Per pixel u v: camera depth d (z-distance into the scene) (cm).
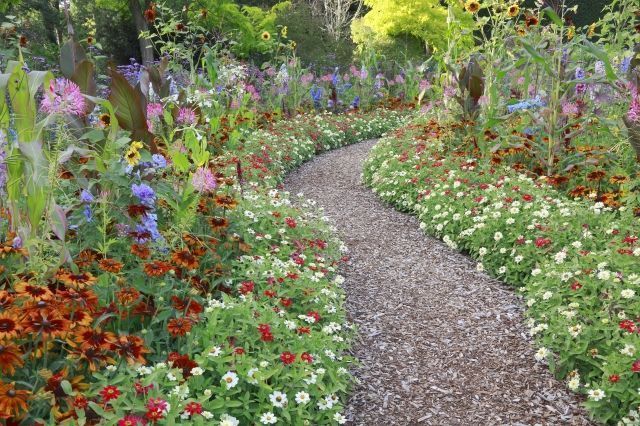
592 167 539
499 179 538
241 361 246
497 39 698
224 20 1452
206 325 268
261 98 1061
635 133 451
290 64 1080
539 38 635
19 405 182
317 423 254
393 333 357
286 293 335
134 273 264
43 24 1440
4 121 243
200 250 312
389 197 622
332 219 580
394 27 1747
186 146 356
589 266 338
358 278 437
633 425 247
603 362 277
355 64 1508
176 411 205
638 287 308
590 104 595
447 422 277
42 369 197
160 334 256
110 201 286
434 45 1750
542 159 550
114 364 222
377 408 286
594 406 264
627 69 574
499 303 391
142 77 498
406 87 1307
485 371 317
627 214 397
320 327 326
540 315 337
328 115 1105
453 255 477
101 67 1068
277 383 259
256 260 350
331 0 2220
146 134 347
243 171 592
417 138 748
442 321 371
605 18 655
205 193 353
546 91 607
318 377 264
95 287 248
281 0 1881
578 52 646
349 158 874
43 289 208
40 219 246
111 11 1673
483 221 462
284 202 459
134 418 193
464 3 669
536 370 315
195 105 575
